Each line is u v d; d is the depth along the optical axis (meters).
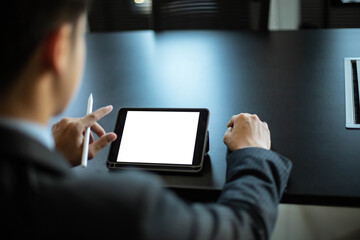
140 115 1.01
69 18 0.45
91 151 0.94
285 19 2.99
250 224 0.61
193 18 1.93
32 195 0.42
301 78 1.30
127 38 1.69
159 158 0.95
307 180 0.91
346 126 1.06
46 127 0.49
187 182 0.93
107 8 2.92
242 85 1.29
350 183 0.89
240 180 0.71
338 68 1.33
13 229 0.42
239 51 1.50
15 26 0.42
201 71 1.40
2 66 0.43
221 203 0.64
